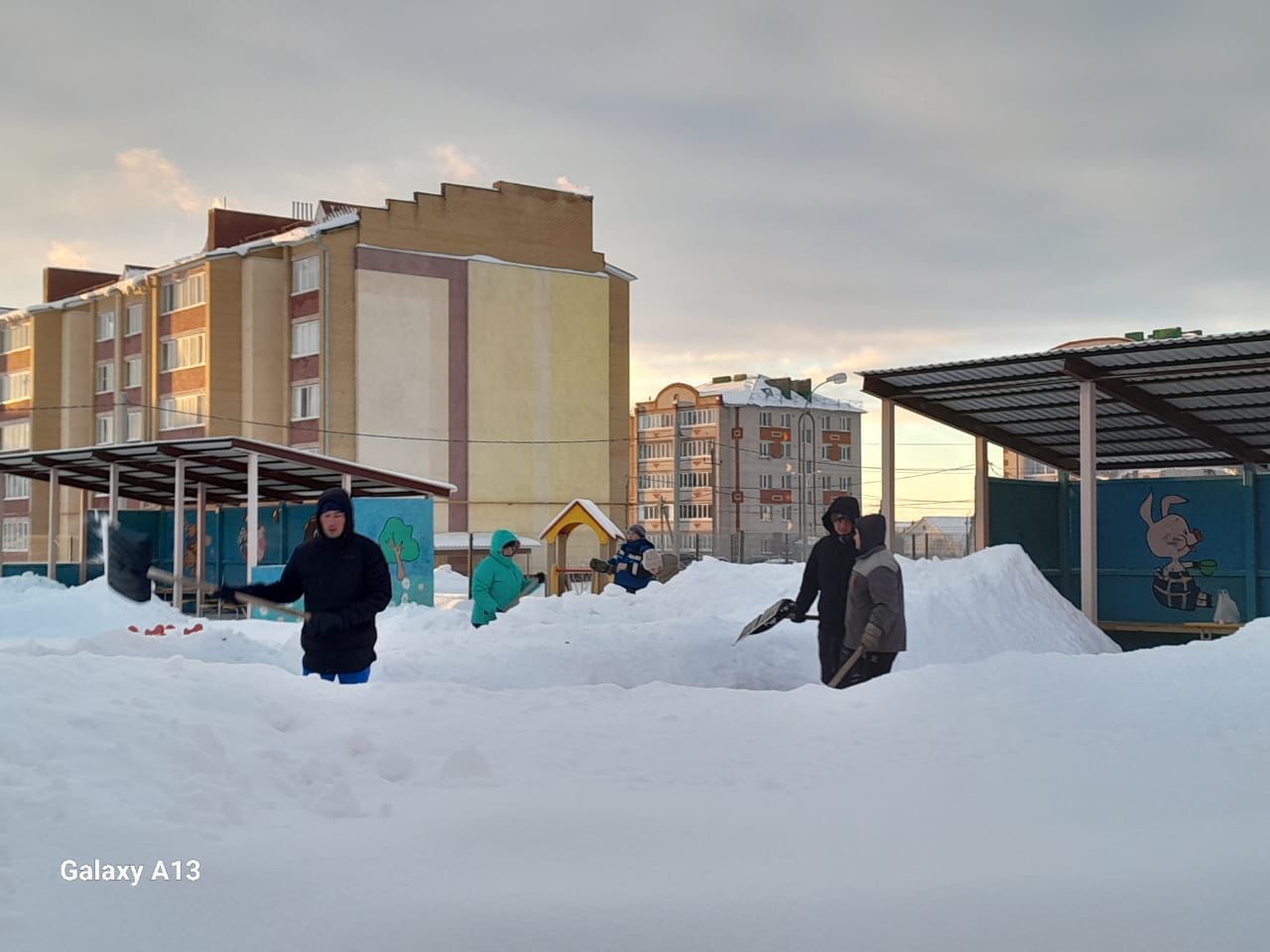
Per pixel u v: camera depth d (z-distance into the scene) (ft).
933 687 26.68
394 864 14.58
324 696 23.18
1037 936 12.38
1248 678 27.37
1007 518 76.79
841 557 34.14
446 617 59.52
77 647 34.50
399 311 164.76
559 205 177.88
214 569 105.81
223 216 182.80
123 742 18.11
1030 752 21.76
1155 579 74.18
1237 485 71.77
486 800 17.94
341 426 161.07
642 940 12.21
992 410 72.43
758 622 35.99
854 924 12.64
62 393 209.97
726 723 23.75
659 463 327.06
